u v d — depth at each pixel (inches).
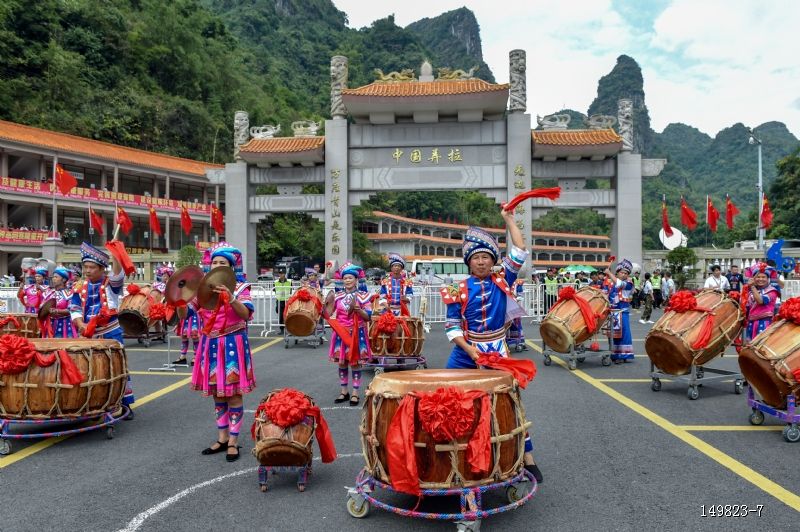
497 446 137.8
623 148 792.3
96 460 193.8
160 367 382.0
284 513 150.0
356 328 272.5
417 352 356.2
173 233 1780.3
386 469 142.1
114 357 221.5
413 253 2229.3
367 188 816.3
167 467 186.5
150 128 1934.1
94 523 144.2
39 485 170.7
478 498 134.7
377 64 3732.8
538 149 770.2
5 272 1289.4
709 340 277.3
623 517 144.0
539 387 311.1
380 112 794.2
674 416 245.9
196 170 1692.9
